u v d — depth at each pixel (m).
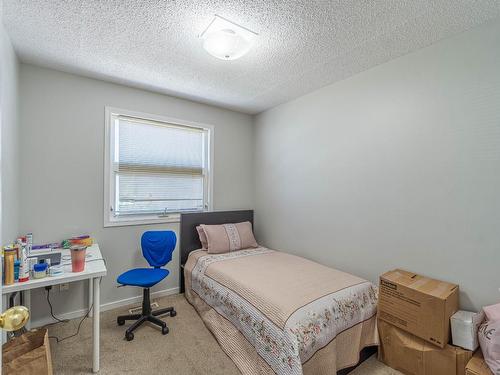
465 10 1.69
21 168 2.34
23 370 1.43
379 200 2.39
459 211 1.92
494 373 1.46
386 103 2.34
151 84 2.84
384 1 1.62
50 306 2.47
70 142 2.58
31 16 1.76
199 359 2.01
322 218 2.91
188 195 3.40
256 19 1.79
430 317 1.74
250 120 3.92
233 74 2.60
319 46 2.11
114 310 2.75
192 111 3.36
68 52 2.21
